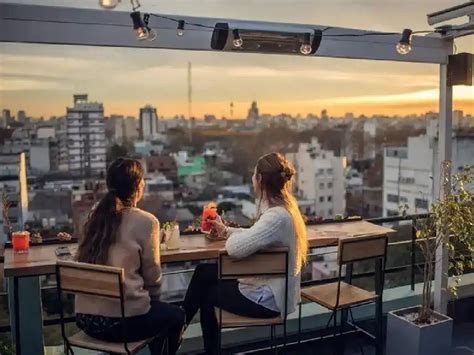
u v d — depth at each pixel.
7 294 2.67
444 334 2.79
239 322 2.21
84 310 2.00
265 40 2.57
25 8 2.27
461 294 3.49
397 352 2.86
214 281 2.45
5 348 2.50
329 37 2.82
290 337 3.15
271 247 2.16
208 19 2.59
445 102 3.18
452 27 2.97
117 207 2.03
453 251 3.00
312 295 2.61
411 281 3.67
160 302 2.12
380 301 2.72
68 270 1.93
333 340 2.99
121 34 2.44
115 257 1.98
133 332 2.00
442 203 2.81
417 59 3.07
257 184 2.27
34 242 2.61
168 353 2.20
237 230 2.69
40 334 2.63
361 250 2.42
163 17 2.50
